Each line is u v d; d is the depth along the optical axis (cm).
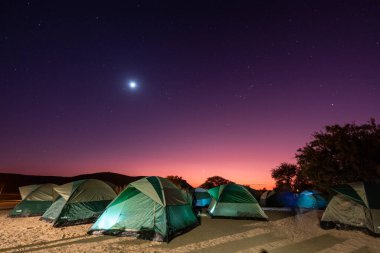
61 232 1018
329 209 1142
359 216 1050
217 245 838
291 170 3666
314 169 1967
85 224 1176
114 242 864
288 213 1638
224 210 1362
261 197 2284
